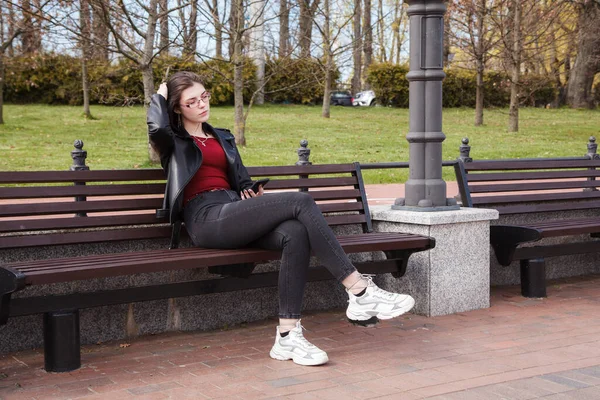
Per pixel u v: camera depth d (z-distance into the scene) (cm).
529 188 615
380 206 553
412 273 506
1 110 2191
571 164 648
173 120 435
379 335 448
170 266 375
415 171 519
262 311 497
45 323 375
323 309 526
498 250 546
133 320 448
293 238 390
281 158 1698
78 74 2855
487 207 595
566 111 3344
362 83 4491
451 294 505
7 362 394
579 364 381
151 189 445
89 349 421
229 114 2752
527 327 465
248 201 401
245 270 413
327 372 371
